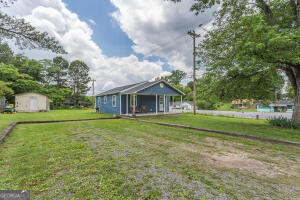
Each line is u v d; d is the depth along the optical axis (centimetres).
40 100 1939
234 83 823
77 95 3506
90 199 172
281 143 425
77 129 632
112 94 1555
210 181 215
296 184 210
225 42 712
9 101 1989
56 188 194
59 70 3162
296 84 693
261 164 279
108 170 247
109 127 690
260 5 687
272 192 190
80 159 292
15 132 558
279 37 409
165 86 1517
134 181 212
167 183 208
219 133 568
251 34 505
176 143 421
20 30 473
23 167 254
